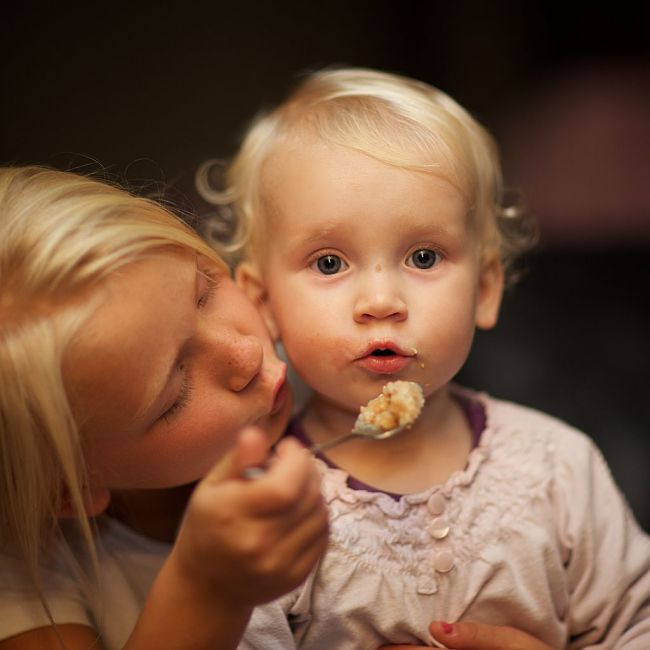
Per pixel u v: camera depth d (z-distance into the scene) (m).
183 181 2.03
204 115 2.24
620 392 1.46
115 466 0.74
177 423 0.73
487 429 0.94
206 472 0.77
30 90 2.11
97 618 0.84
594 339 1.56
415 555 0.84
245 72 2.29
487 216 0.97
